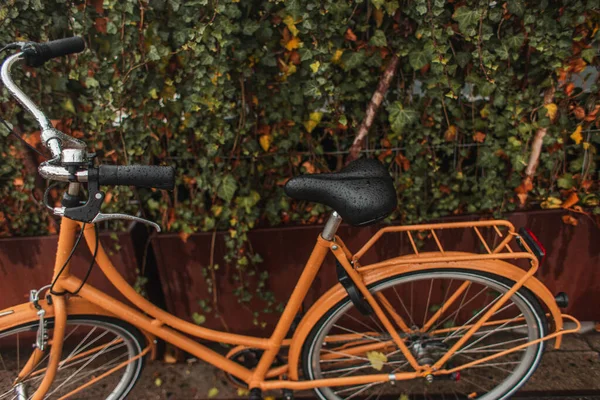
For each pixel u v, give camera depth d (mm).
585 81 1910
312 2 1663
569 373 2174
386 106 1961
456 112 1945
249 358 1953
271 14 1755
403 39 1791
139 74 1828
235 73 1846
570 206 2076
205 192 2129
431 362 1801
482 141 2037
